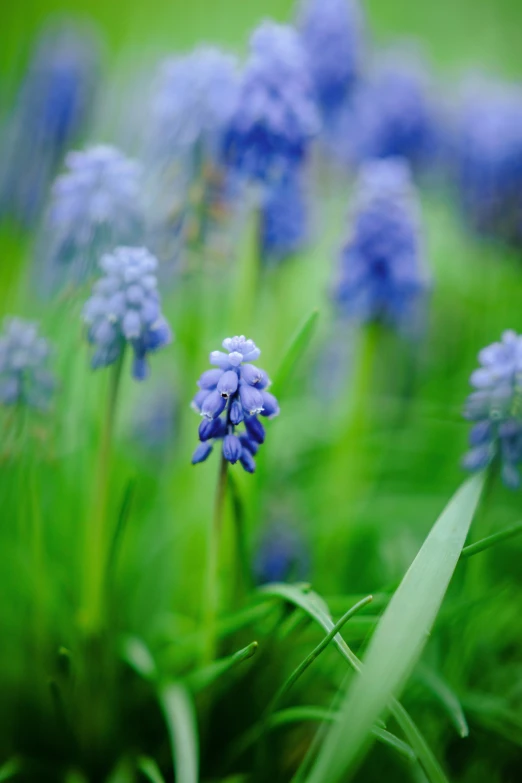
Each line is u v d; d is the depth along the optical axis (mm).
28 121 537
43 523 395
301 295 536
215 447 382
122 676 375
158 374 445
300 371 477
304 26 493
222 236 409
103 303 331
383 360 490
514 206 543
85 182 363
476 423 333
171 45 698
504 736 347
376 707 278
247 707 363
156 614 404
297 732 362
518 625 381
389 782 355
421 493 437
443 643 358
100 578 354
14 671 381
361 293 415
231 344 308
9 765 354
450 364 530
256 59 382
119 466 420
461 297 554
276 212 423
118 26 754
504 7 885
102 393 388
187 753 326
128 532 408
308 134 388
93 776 371
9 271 500
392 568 384
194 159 398
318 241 507
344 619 296
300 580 407
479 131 584
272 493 428
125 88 555
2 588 386
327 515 414
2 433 354
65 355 375
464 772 356
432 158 638
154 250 394
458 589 365
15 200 505
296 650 365
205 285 418
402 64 646
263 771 350
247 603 337
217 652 358
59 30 601
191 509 395
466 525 304
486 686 370
